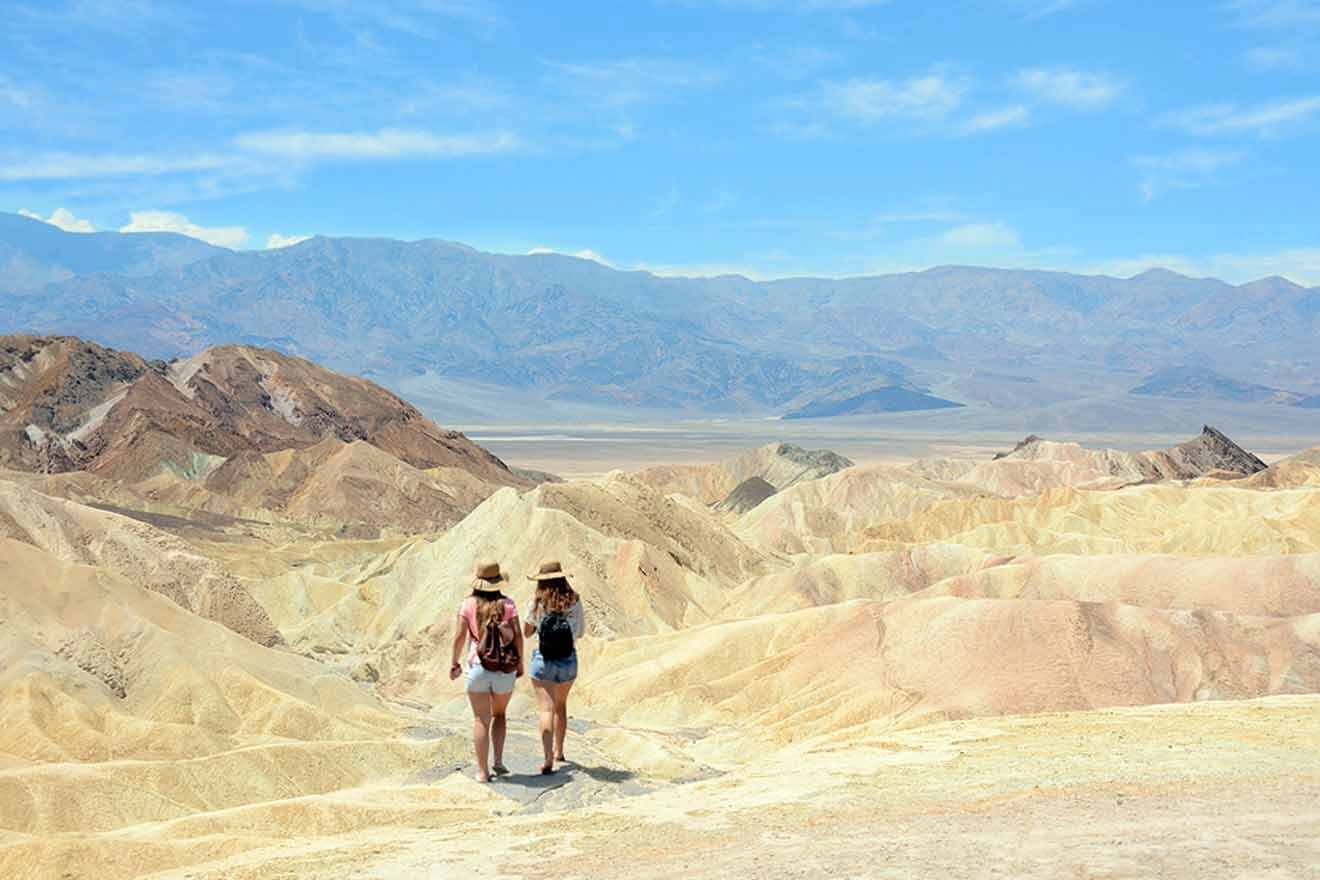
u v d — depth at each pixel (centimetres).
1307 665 6938
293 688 6103
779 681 7944
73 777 4472
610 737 3666
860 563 11681
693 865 1262
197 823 3272
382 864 1380
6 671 5328
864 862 1223
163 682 5612
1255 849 1202
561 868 1294
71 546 7475
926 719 6794
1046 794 1575
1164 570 9506
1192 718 2388
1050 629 7362
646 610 10625
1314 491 14950
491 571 1730
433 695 9106
